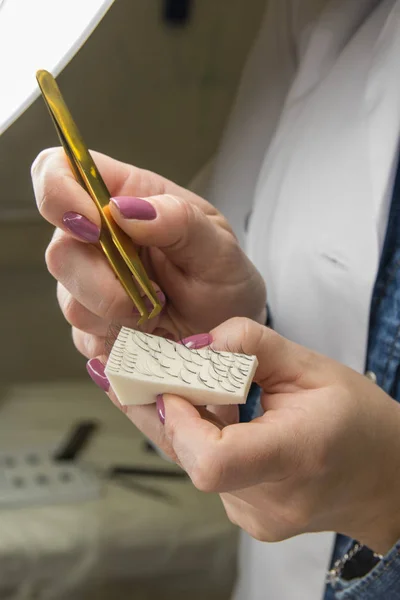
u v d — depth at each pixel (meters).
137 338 0.46
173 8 1.08
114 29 1.08
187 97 1.16
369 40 0.63
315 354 0.49
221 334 0.47
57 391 1.23
